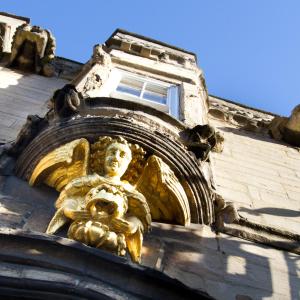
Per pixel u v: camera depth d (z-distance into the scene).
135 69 8.70
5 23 10.09
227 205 5.36
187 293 3.27
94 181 4.18
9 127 6.18
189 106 7.69
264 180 7.17
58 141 4.77
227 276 4.34
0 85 7.99
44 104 7.50
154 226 4.64
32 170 4.75
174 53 10.04
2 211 4.17
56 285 3.05
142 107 5.59
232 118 10.09
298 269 4.82
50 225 3.90
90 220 3.79
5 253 3.15
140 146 4.82
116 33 10.40
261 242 5.10
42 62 9.27
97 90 6.84
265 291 4.31
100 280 3.15
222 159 7.50
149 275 3.21
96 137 4.80
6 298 3.05
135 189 4.42
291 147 9.41
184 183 4.88
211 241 4.79
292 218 6.04
